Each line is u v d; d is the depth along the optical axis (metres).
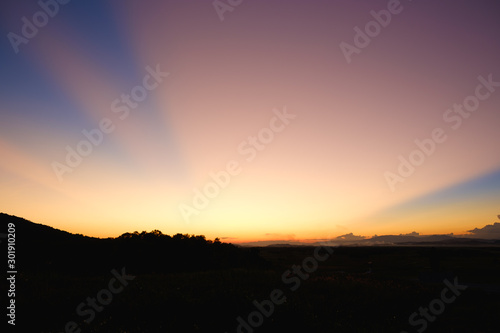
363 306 14.72
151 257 34.75
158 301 13.20
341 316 13.00
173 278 19.72
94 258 32.09
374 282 21.62
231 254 42.09
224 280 18.97
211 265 36.09
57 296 13.46
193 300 13.40
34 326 10.42
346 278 23.47
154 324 11.09
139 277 20.44
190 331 10.69
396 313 14.31
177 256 36.38
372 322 12.73
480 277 34.53
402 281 24.33
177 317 11.79
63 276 20.92
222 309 12.73
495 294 20.34
